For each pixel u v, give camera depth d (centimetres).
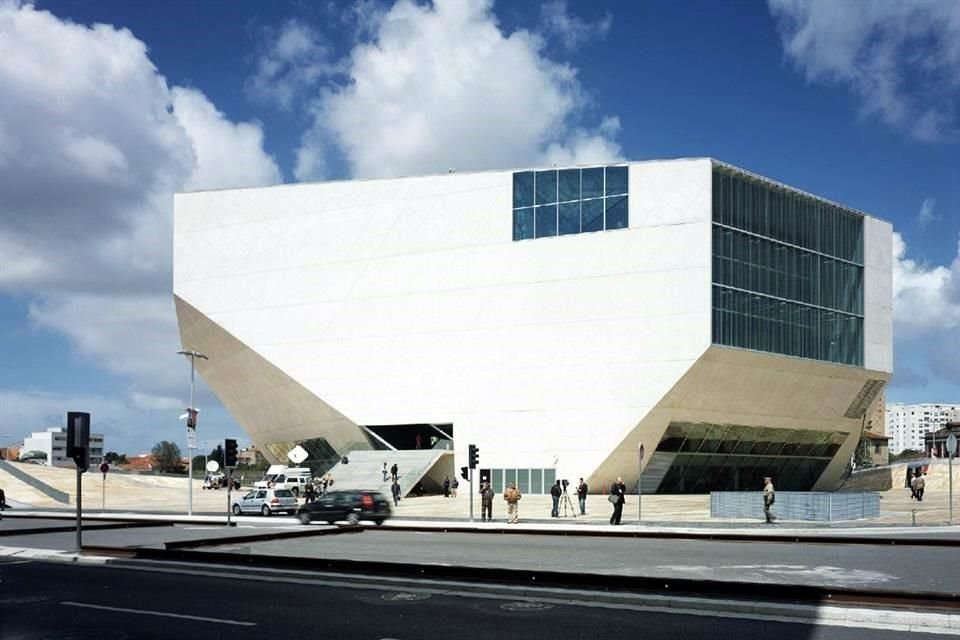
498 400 6512
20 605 1430
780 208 6569
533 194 6519
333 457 7731
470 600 1466
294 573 1764
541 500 5731
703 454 6600
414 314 6850
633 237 6153
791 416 6838
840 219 7069
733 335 6106
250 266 7500
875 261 7312
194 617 1309
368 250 7050
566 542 2631
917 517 3797
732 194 6241
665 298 6034
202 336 7831
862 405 7450
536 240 6469
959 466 7750
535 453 6366
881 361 7281
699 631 1187
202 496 6731
